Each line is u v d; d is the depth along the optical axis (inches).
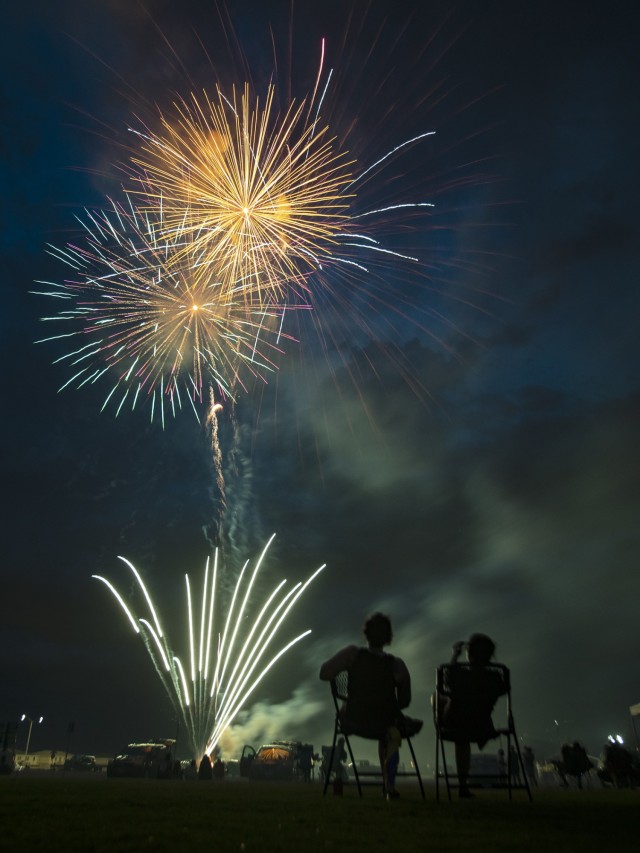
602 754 595.2
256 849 94.4
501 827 127.0
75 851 90.2
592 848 100.2
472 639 245.4
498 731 226.8
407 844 102.8
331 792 247.1
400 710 219.6
